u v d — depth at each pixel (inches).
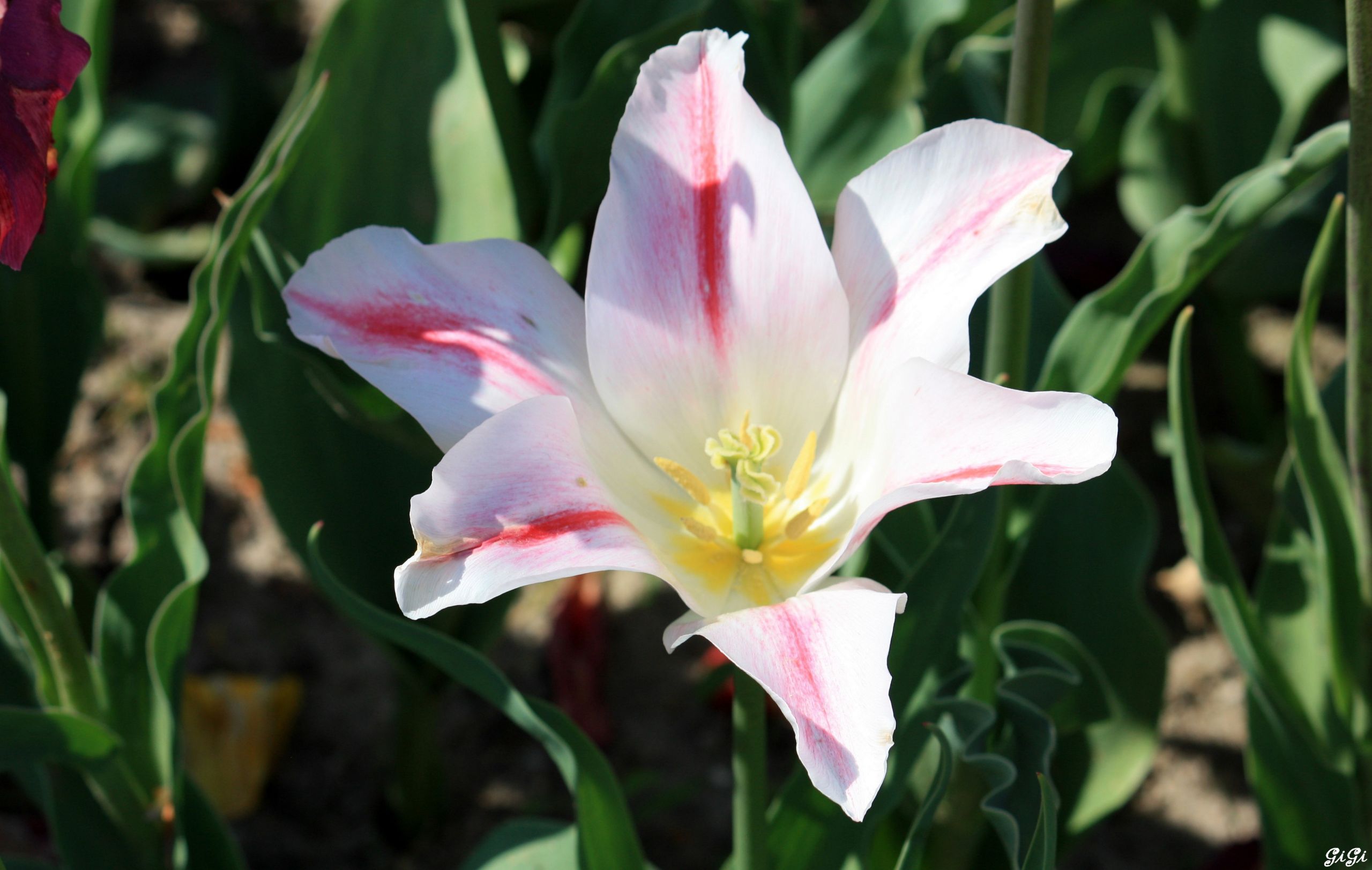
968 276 20.1
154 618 22.9
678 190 20.7
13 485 21.5
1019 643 23.0
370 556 24.5
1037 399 19.2
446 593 19.2
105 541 31.1
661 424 21.1
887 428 20.0
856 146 28.9
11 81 19.4
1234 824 27.6
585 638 28.8
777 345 20.9
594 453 20.9
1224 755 28.1
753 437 20.8
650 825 27.7
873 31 29.1
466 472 19.5
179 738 22.7
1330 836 23.8
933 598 21.9
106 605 23.0
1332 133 21.2
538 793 27.8
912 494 19.3
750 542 21.1
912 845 21.6
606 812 21.9
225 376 33.9
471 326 20.7
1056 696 22.6
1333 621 23.0
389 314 20.6
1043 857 20.9
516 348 20.7
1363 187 20.8
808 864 22.4
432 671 25.4
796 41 26.4
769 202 20.6
